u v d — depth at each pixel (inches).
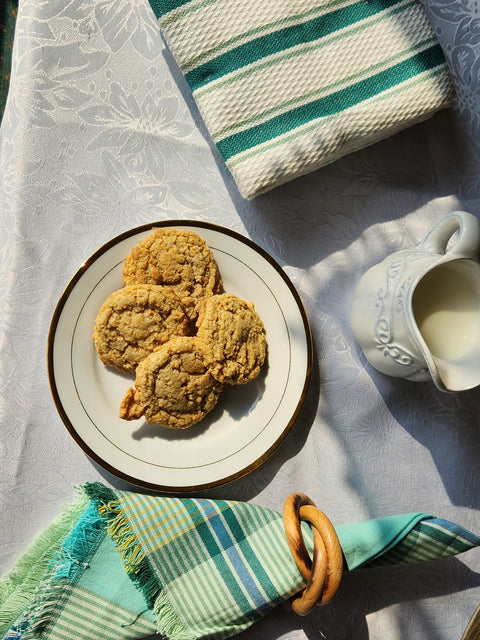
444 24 20.4
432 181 20.9
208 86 18.3
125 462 18.8
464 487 20.6
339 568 16.0
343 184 20.8
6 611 18.4
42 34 19.2
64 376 18.6
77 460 19.4
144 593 18.8
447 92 18.9
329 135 18.6
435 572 20.5
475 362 17.1
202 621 19.0
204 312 18.9
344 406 20.5
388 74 18.8
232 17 18.2
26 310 19.2
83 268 18.6
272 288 19.7
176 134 20.2
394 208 20.9
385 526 19.2
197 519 19.1
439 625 20.2
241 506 19.3
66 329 18.6
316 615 19.9
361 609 20.1
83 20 19.5
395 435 20.6
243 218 20.5
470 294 17.6
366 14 18.8
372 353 19.0
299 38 18.5
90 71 19.7
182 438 19.4
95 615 18.8
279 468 20.2
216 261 19.6
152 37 20.0
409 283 16.7
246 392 19.8
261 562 19.2
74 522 18.9
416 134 20.8
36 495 19.1
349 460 20.3
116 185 19.9
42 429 19.2
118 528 18.8
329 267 20.7
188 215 20.2
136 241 19.1
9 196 19.2
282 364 19.7
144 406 18.5
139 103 20.0
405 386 20.7
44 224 19.4
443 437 20.7
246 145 18.4
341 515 20.2
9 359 19.1
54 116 19.4
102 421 18.9
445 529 19.3
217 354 18.6
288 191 20.7
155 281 19.1
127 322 18.7
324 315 20.7
